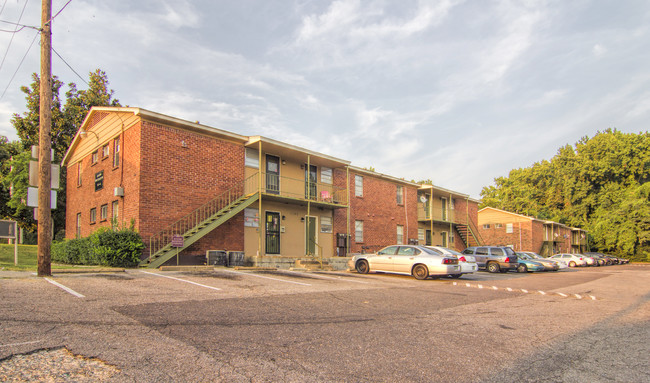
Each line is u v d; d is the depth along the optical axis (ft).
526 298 35.04
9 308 20.31
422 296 32.94
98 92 101.04
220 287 31.83
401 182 98.37
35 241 112.78
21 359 13.56
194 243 53.83
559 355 17.38
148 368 13.41
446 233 116.57
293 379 13.15
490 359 16.33
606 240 183.52
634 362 16.72
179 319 20.15
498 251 78.02
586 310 29.76
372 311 25.07
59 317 19.13
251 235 61.98
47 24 35.68
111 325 18.30
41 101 35.37
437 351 17.11
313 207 73.97
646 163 206.90
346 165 76.54
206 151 57.21
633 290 46.93
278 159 68.18
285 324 20.43
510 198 238.48
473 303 30.53
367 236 86.33
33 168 35.99
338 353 16.17
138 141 50.96
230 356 15.05
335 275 49.03
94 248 46.70
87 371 12.91
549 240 167.22
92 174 65.92
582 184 212.23
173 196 52.85
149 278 35.50
